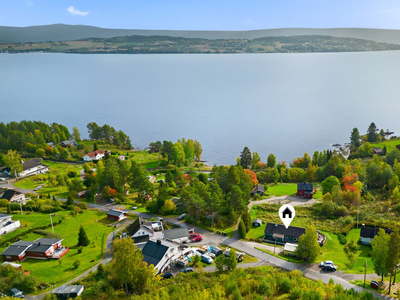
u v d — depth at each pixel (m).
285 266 74.56
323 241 85.00
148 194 124.25
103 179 131.25
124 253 64.00
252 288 62.34
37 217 102.81
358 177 132.62
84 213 109.38
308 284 63.16
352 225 94.94
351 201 113.94
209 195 100.75
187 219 100.94
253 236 92.31
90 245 85.19
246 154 186.25
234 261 71.00
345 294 56.50
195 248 82.69
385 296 60.56
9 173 157.88
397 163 150.75
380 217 101.06
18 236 87.56
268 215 107.81
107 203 121.50
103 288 64.12
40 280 67.38
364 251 81.19
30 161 169.38
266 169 184.50
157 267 71.25
